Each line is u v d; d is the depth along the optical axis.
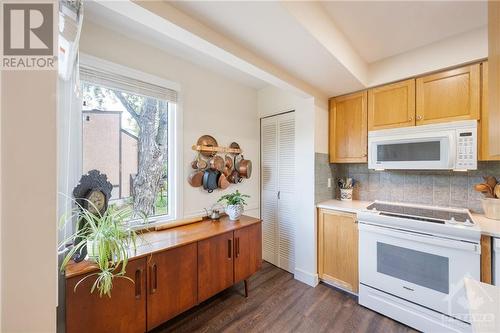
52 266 0.30
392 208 2.07
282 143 2.68
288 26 1.25
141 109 1.93
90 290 1.18
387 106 2.08
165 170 2.08
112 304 1.26
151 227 1.85
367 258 1.92
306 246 2.37
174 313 1.53
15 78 0.28
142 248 1.46
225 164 2.48
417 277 1.66
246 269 2.05
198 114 2.26
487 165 1.84
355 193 2.61
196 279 1.66
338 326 1.72
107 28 1.64
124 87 1.73
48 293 0.30
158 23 1.12
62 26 0.80
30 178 0.29
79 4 0.86
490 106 0.85
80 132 1.54
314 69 1.79
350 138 2.34
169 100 2.01
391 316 1.79
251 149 2.84
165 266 1.48
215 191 2.40
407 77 1.96
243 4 1.09
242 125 2.72
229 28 1.28
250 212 2.82
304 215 2.39
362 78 2.06
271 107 2.77
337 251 2.19
